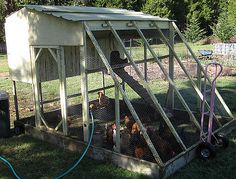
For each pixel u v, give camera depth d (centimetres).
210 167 554
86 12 684
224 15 3575
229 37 3139
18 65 725
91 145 602
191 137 659
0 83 1426
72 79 1409
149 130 601
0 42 3200
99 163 576
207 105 738
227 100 980
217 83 1259
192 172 536
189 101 986
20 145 674
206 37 3731
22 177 541
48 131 684
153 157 549
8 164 586
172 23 800
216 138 625
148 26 726
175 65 1538
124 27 655
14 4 3102
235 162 568
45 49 702
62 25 607
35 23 656
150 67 1570
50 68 721
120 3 3644
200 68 761
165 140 600
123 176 527
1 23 3086
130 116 773
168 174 518
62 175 540
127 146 577
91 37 571
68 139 638
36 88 695
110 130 626
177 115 816
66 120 652
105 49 852
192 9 4088
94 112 818
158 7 3816
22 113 932
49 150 644
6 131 716
